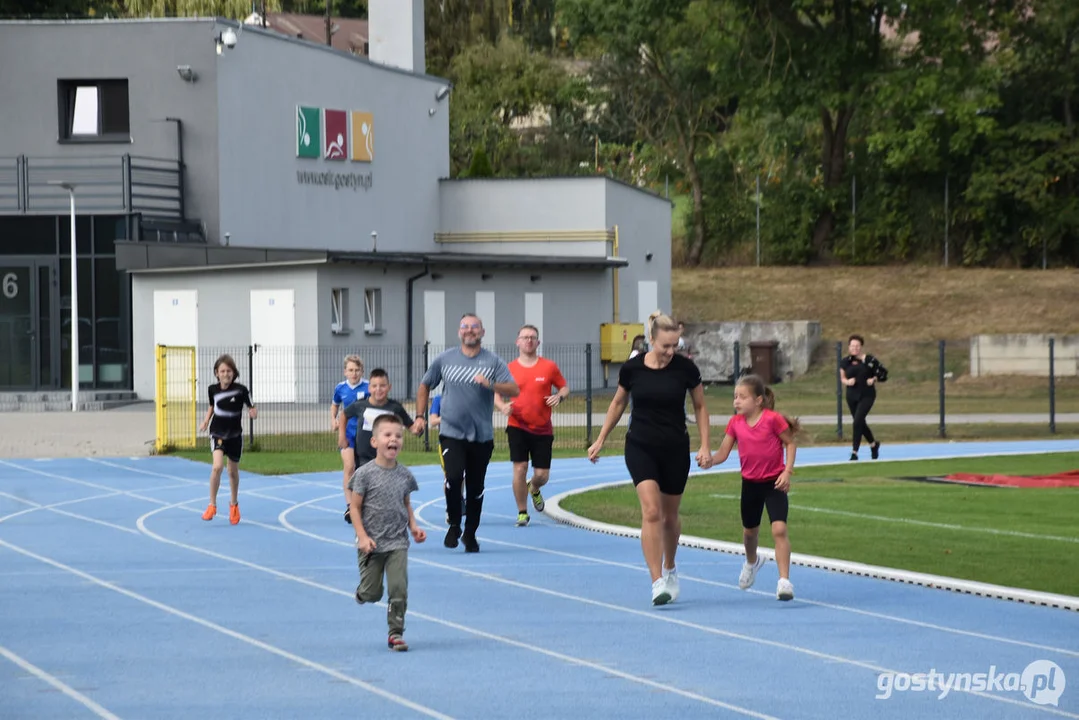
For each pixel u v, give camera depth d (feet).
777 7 385.50
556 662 65.67
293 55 284.00
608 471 169.17
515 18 556.51
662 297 346.54
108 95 271.28
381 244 307.17
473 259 276.82
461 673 63.52
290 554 102.17
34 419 221.46
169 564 97.40
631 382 79.77
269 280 247.50
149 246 250.98
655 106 483.92
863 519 116.47
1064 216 391.86
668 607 79.71
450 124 463.42
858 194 423.23
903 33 387.75
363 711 56.70
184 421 188.55
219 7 335.06
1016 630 72.49
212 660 66.39
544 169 469.16
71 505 133.59
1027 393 300.61
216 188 266.98
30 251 257.14
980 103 385.29
